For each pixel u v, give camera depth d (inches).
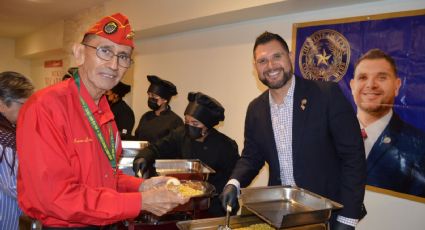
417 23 69.2
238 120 111.0
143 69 163.3
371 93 77.1
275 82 51.0
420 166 69.4
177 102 139.4
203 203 56.6
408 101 71.1
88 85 39.1
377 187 76.5
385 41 74.4
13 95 51.8
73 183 34.1
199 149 79.6
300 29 91.6
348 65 81.3
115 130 46.6
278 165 55.4
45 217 35.7
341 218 47.3
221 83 117.4
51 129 33.6
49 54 250.2
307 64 90.0
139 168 70.3
